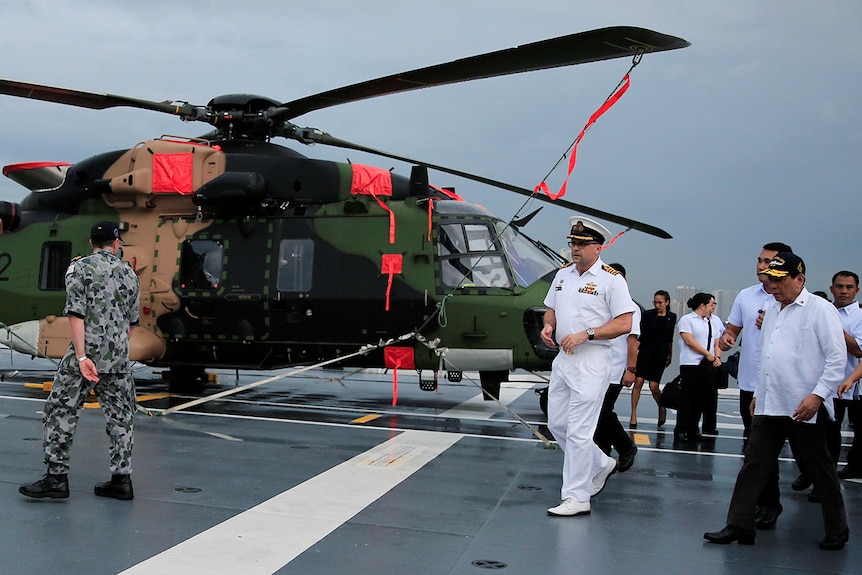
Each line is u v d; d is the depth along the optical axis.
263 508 5.91
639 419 12.47
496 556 4.98
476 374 18.02
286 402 12.67
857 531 5.99
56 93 10.57
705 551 5.28
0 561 4.56
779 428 5.60
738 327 8.43
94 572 4.41
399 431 9.84
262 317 11.99
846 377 8.02
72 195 13.34
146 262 12.58
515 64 8.35
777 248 7.01
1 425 9.12
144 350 12.34
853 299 8.04
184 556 4.74
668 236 11.16
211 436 8.98
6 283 13.39
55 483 5.93
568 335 6.23
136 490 6.35
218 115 12.16
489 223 11.53
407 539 5.27
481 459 8.16
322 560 4.77
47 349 12.91
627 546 5.31
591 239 6.34
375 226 11.73
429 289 11.29
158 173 12.39
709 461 8.69
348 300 11.53
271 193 12.23
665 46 7.47
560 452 8.66
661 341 11.55
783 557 5.23
